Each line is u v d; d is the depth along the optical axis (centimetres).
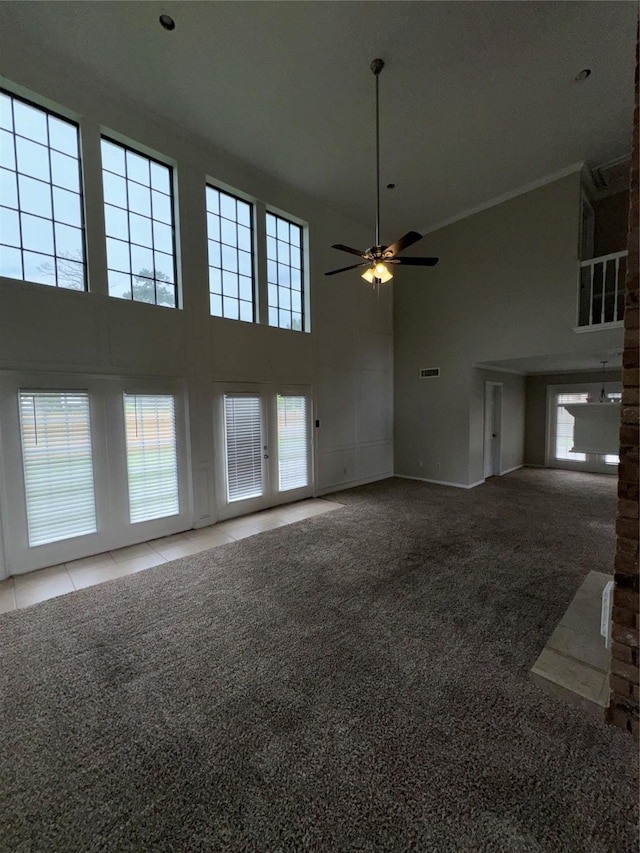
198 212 454
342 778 150
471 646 230
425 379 712
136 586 314
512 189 570
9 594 302
